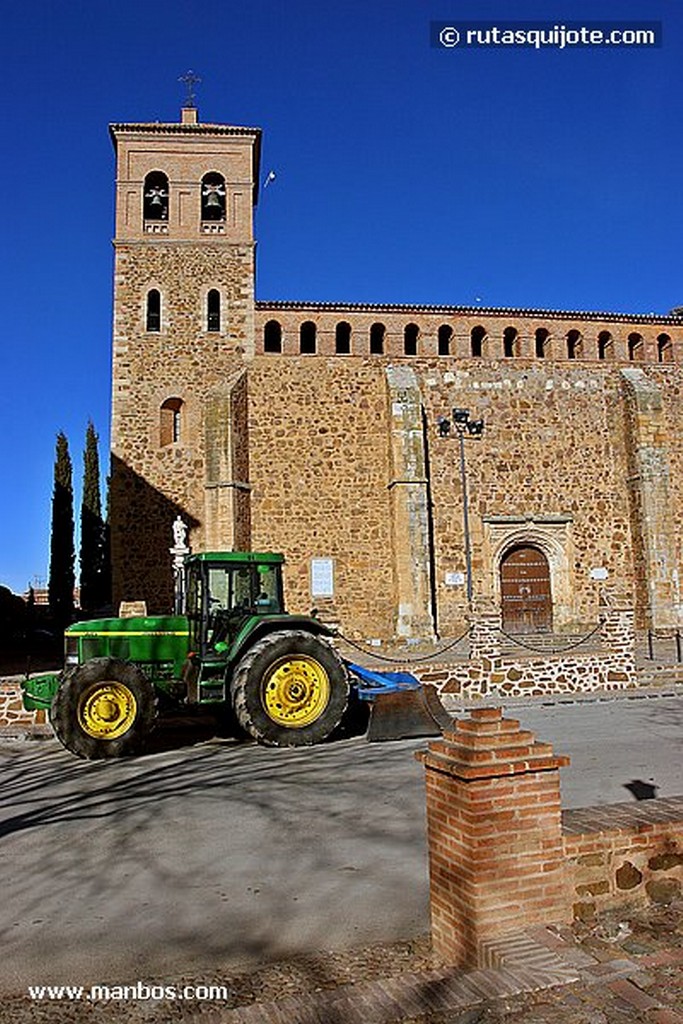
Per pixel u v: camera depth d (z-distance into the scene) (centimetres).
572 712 1408
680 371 2825
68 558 4112
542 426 2712
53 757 1153
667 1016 351
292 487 2583
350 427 2636
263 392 2630
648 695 1594
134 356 2630
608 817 481
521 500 2661
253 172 2962
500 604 2639
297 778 946
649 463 2620
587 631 2608
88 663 1147
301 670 1191
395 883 576
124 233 2711
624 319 2834
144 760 1105
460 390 2697
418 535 2486
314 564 2548
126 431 2575
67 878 618
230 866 632
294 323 2698
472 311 2756
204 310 2675
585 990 375
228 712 1316
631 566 2680
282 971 446
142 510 2531
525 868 431
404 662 1633
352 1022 364
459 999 374
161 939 500
